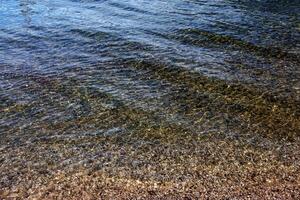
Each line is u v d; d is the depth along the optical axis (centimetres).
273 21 3547
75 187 1734
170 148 1983
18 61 2947
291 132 2077
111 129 2150
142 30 3422
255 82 2569
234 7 3903
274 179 1745
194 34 3322
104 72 2753
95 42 3228
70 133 2123
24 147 2019
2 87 2581
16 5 4178
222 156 1911
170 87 2539
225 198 1642
